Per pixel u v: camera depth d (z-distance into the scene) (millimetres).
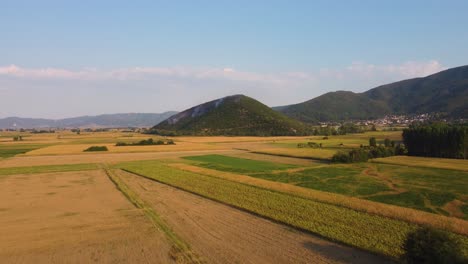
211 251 21844
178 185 46156
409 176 55156
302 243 23016
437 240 18406
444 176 54844
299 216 28844
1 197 40156
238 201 35031
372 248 21422
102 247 23125
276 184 44844
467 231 24250
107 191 43594
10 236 25594
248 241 23609
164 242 23844
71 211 33156
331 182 50594
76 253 22109
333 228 25484
